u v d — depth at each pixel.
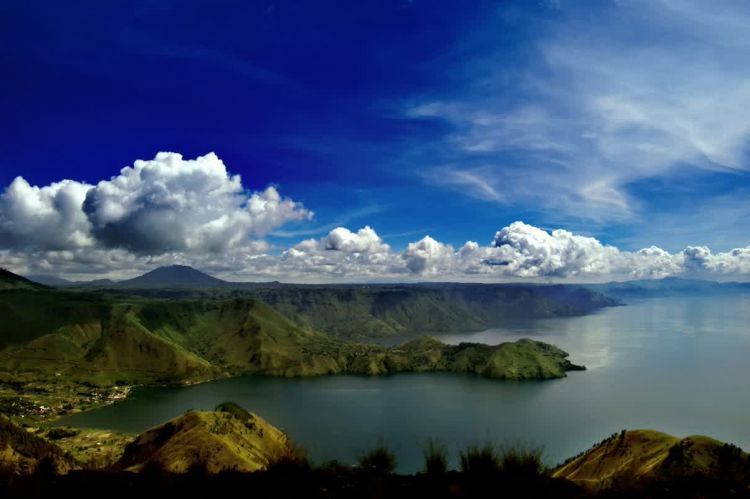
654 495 32.47
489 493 30.55
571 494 31.09
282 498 29.92
